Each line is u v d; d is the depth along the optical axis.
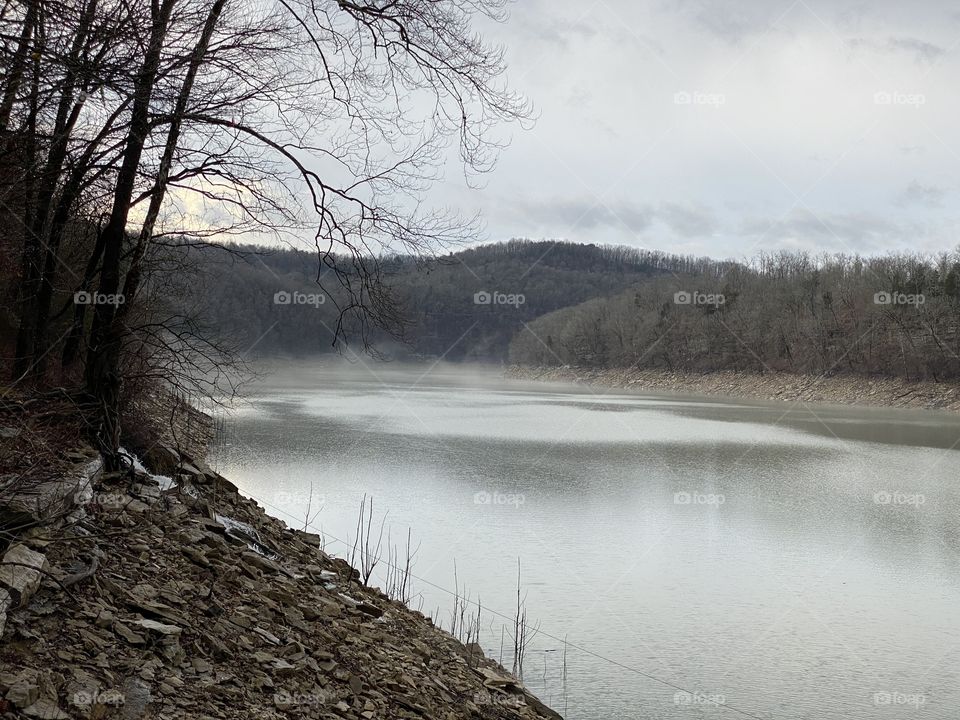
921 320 94.62
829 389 96.25
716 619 15.75
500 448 41.22
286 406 64.38
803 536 23.19
